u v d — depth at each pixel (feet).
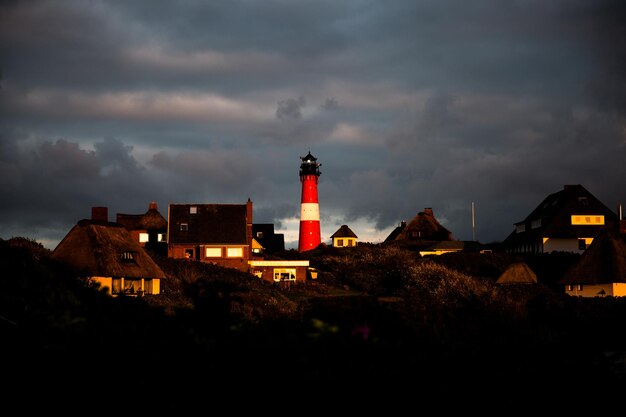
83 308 96.37
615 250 195.42
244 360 61.67
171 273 197.47
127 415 56.49
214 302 71.61
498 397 60.18
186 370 61.36
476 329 118.83
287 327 69.72
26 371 63.98
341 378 59.31
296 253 311.27
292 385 58.54
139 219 301.22
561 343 70.03
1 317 86.38
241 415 56.03
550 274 232.73
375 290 213.46
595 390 62.95
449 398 58.85
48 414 56.54
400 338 70.49
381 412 56.44
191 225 261.44
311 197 354.54
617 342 117.70
